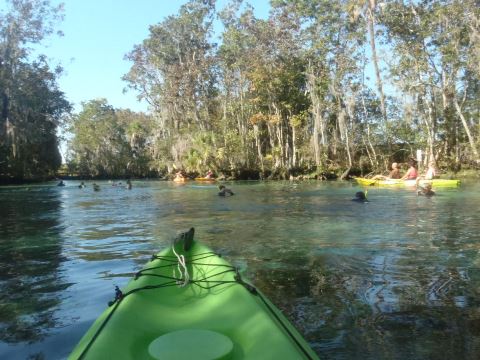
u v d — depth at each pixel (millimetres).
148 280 4090
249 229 9469
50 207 15898
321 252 6969
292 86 38562
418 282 5262
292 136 40156
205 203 16016
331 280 5391
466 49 30328
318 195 18672
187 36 48062
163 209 14305
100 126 58438
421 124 35031
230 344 2785
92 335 2990
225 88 43344
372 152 37844
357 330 3885
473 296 4734
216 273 4254
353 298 4715
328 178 35500
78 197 21031
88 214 13336
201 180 38562
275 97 38281
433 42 31391
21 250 7602
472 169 32344
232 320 3260
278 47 37000
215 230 9391
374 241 7852
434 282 5262
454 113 34625
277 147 39031
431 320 4086
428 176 23250
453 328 3906
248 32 38594
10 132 36125
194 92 45719
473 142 31406
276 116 37812
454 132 35000
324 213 12094
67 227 10453
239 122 41406
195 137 41438
